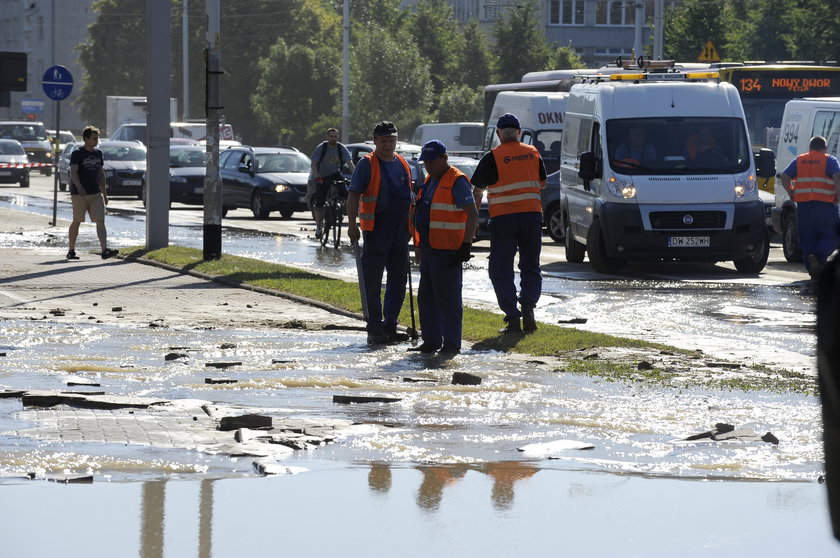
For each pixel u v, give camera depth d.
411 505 16.44
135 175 116.25
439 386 26.30
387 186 33.09
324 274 49.78
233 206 96.81
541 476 18.16
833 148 60.00
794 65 84.81
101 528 15.21
